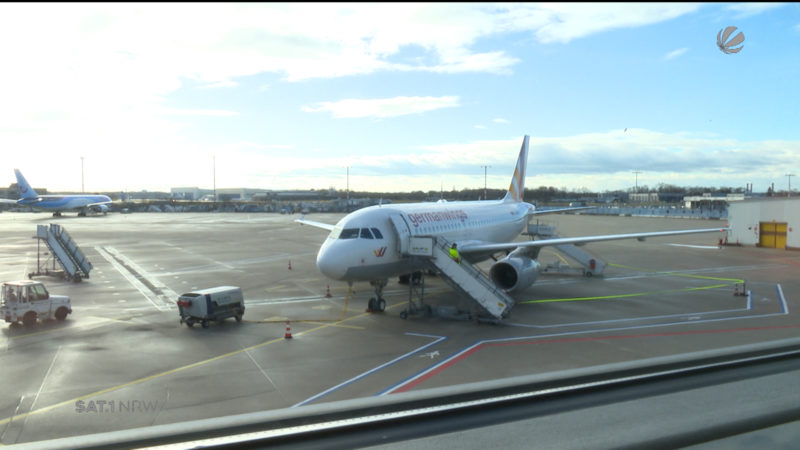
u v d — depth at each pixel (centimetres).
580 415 360
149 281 3581
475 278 2395
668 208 14975
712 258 4912
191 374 1666
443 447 317
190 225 9500
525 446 315
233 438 328
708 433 326
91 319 2445
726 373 441
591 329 2255
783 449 306
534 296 3034
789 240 5603
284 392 1507
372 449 318
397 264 2580
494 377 1631
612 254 5275
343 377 1639
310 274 3888
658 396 390
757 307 2716
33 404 1405
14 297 2308
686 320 2419
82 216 12762
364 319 2458
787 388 402
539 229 4294
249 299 2959
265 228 8794
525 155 4862
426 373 1675
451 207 3416
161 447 318
